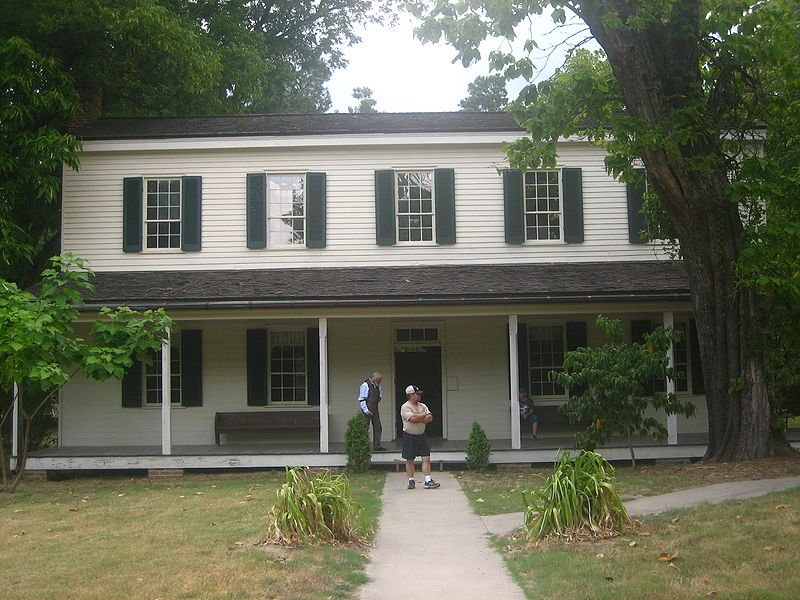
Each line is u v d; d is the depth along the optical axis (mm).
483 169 19406
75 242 19219
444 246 19266
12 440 17312
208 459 17109
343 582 7781
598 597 6941
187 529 10516
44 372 12531
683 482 12781
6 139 18672
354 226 19312
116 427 19078
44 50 20109
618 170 14789
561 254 19203
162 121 20516
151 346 14203
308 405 19312
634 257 19188
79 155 19312
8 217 19000
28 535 10492
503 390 19312
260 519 11023
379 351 19344
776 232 13570
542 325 19531
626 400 15086
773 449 14406
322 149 19406
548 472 16125
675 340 14914
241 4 28578
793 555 7840
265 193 19266
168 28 20562
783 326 15414
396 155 19422
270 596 7242
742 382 14391
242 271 19047
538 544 9094
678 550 8281
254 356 19188
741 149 15234
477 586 7738
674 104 14312
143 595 7320
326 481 10141
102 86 22297
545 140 16188
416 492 13898
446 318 19438
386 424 19188
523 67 13875
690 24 13859
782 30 13133
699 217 14594
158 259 19188
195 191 19219
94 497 14148
